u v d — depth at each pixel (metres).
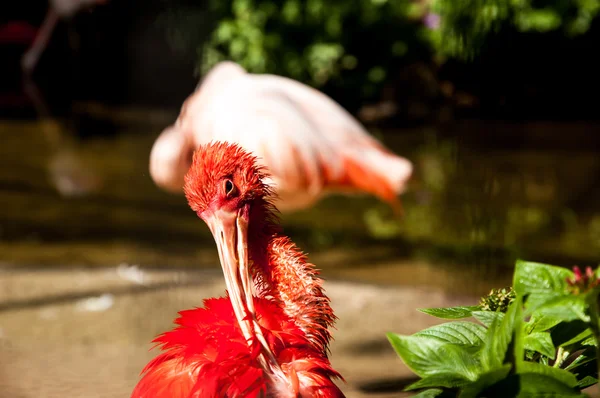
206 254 8.10
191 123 6.39
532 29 12.89
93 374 4.86
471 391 1.93
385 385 4.79
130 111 16.23
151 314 6.17
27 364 5.10
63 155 12.45
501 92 4.21
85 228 8.77
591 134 12.66
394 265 7.63
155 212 9.62
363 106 14.37
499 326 2.04
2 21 17.83
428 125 13.60
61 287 6.89
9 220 9.04
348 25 14.32
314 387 2.39
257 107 6.07
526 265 2.05
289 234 8.87
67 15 16.73
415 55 14.27
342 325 6.02
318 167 6.02
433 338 2.25
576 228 8.63
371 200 10.27
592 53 13.55
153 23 16.69
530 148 11.82
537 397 1.92
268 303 2.66
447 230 8.40
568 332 2.13
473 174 5.39
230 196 2.67
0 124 14.86
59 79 17.23
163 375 2.43
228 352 2.40
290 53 14.31
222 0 14.57
